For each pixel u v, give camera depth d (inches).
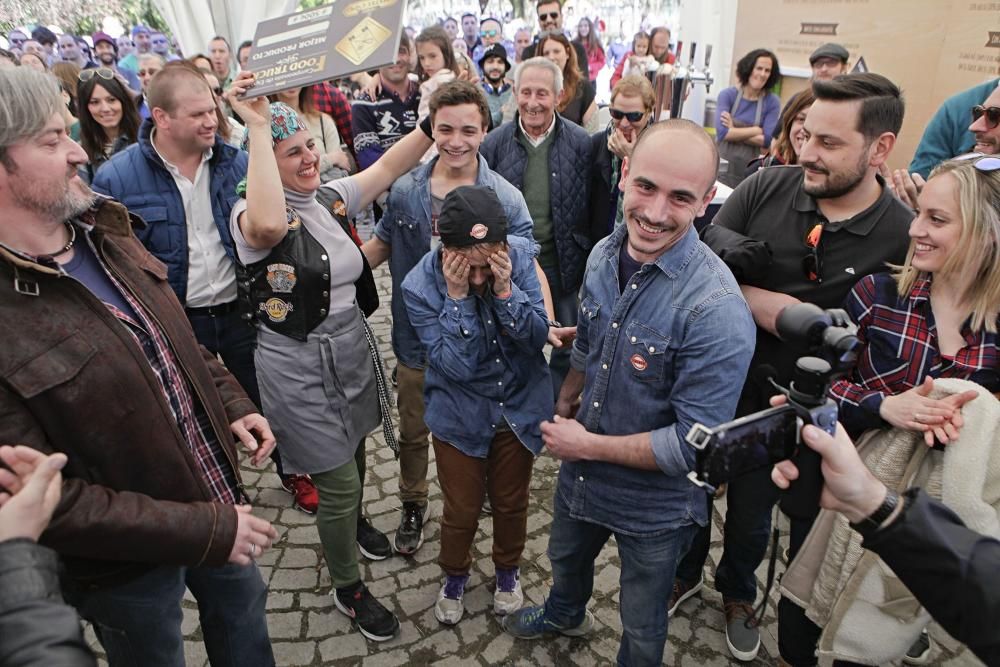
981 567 35.6
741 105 200.4
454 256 71.1
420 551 108.2
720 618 95.2
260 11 273.7
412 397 103.4
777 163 116.8
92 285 54.6
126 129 142.9
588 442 65.7
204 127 99.3
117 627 59.0
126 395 51.2
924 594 37.5
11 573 34.9
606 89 339.6
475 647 90.4
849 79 68.6
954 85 137.6
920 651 86.5
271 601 98.0
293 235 77.5
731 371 58.5
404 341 101.9
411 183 98.4
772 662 88.1
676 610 96.3
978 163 58.8
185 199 103.0
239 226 76.0
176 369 60.4
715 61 226.8
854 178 70.2
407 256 101.3
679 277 60.7
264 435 71.7
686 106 181.3
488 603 97.6
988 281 58.7
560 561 78.8
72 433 48.7
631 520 67.6
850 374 69.8
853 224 72.8
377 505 119.6
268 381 81.8
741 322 58.7
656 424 65.1
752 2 201.8
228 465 66.7
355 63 69.1
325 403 82.7
